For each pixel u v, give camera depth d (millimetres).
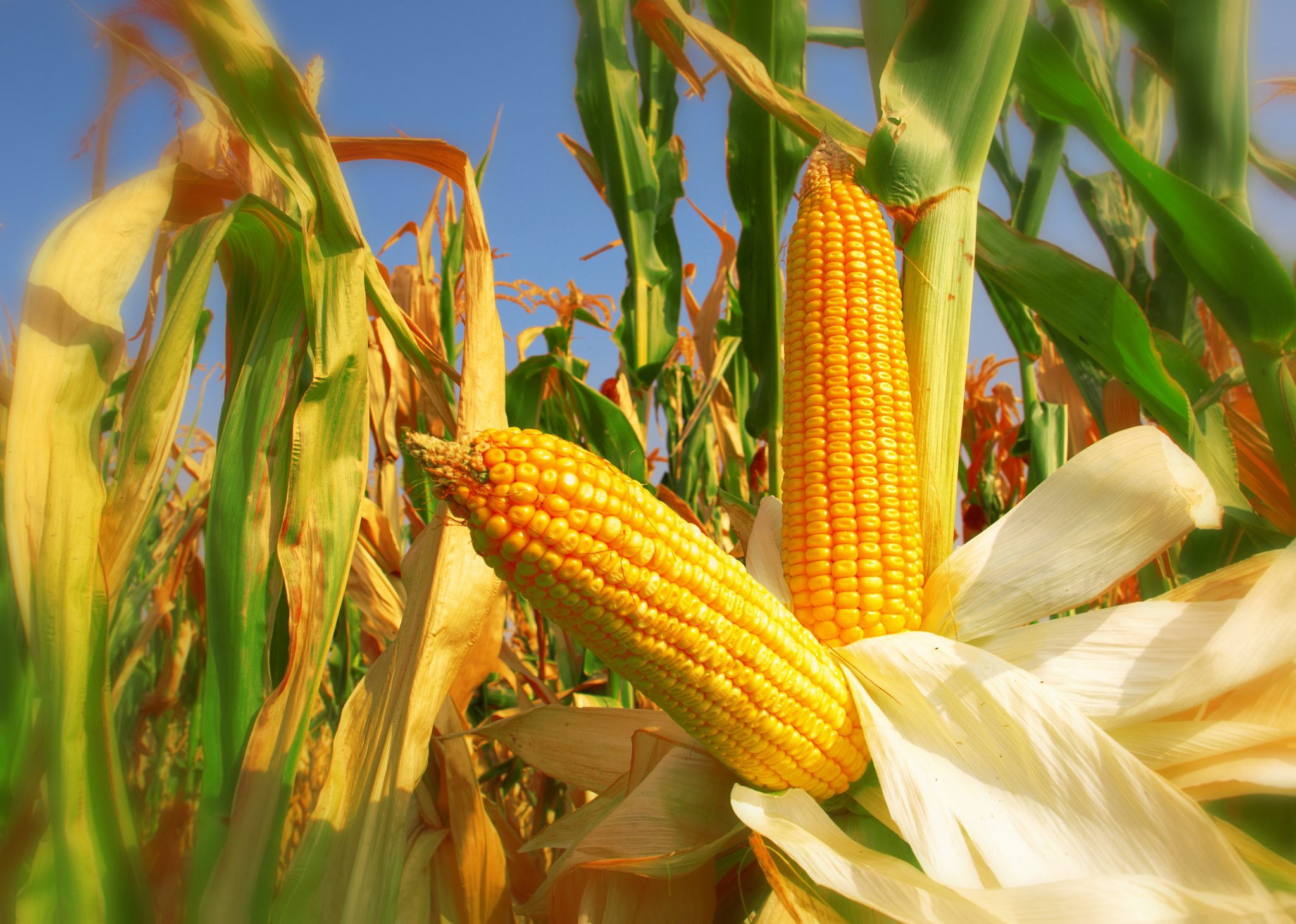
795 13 547
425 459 215
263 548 296
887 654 293
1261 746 266
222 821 281
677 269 734
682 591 241
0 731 242
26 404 230
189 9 274
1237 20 421
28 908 234
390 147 354
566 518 222
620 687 561
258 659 292
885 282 347
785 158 562
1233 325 385
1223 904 230
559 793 556
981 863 257
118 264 248
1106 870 245
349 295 299
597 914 286
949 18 377
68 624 225
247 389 306
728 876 319
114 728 238
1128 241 593
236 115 291
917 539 328
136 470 254
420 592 327
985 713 275
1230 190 417
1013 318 623
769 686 264
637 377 697
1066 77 409
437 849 331
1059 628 308
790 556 328
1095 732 261
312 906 279
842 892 240
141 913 236
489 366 339
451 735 340
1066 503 326
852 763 293
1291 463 379
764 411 558
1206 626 296
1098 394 505
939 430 353
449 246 675
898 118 370
